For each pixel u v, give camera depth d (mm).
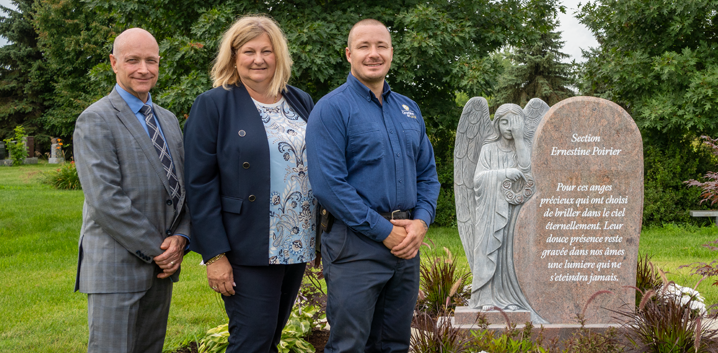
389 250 2521
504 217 3980
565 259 3971
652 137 11133
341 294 2504
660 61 10242
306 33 8227
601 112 3889
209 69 8609
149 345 2771
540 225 3969
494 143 4113
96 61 25359
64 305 4895
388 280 2590
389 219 2564
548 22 11148
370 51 2568
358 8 9430
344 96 2564
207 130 2525
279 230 2629
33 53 30922
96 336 2486
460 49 9609
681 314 3486
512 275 4031
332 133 2467
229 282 2561
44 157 30125
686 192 10188
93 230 2521
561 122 3910
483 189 4039
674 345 3246
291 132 2709
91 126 2469
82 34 24375
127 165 2543
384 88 2762
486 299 4043
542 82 21547
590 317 3957
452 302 4453
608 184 3926
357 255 2496
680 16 10555
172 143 2797
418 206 2787
